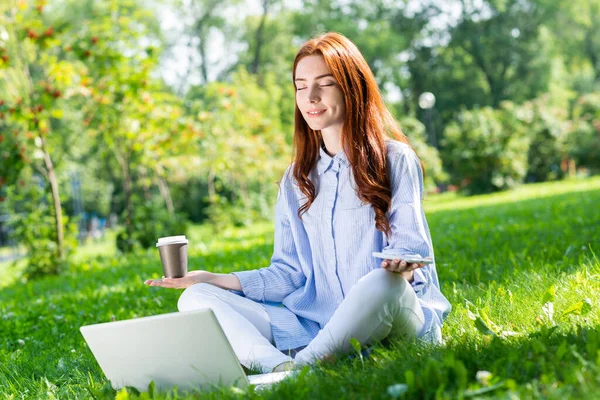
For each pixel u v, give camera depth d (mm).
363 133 3057
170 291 6293
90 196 34469
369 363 2676
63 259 11578
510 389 2102
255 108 25188
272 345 3045
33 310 6379
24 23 11078
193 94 24312
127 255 12852
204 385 2678
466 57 44406
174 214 14750
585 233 6660
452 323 3375
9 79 11789
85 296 7000
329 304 3180
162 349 2645
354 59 3080
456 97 44375
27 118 11047
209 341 2580
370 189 2990
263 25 39594
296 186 3283
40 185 12750
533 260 5297
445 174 26984
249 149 20016
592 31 46094
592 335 2518
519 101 42781
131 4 12250
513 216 10516
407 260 2609
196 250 12141
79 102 13031
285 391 2402
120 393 2580
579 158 27328
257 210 22625
